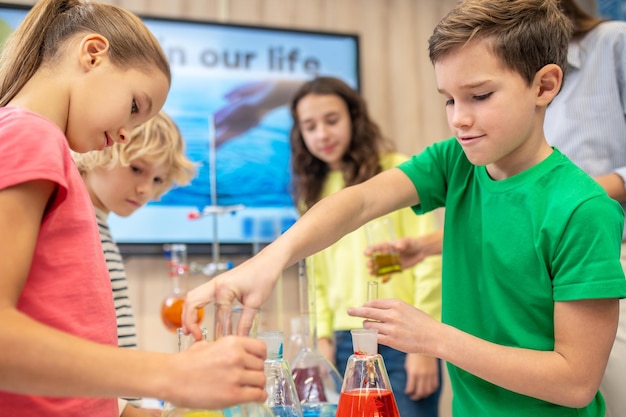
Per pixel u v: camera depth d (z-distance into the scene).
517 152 1.02
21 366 0.63
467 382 1.05
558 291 0.93
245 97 2.88
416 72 3.15
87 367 0.64
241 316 0.75
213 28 2.88
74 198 0.82
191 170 1.75
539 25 0.96
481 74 0.93
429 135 3.13
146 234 2.70
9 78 0.89
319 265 2.10
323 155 2.29
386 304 0.95
